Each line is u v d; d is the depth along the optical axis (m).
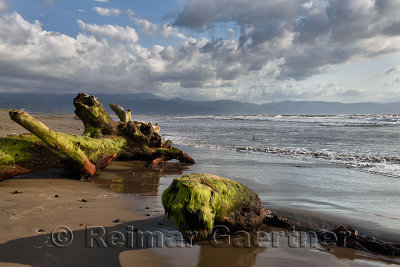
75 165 6.81
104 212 4.45
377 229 4.10
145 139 9.58
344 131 27.53
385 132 25.81
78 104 8.16
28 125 5.75
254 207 3.99
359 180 7.77
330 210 5.00
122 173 8.42
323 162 10.97
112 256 2.99
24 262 2.72
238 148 15.52
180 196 3.30
